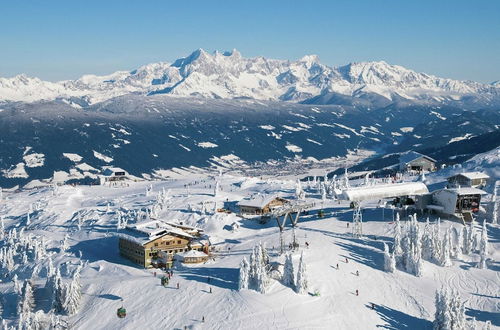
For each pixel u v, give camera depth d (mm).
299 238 141750
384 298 114875
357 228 143625
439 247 128250
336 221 155500
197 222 166375
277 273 118750
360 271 123812
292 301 110625
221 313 107812
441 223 145375
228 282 118750
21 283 135000
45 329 111875
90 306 117250
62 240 172375
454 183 170750
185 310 110250
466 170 192000
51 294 124250
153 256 137375
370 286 118500
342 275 121375
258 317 105938
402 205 156250
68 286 116250
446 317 101875
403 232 136625
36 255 157875
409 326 106688
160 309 111688
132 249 143125
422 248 130000
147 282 122812
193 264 133125
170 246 139000
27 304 118500
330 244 136250
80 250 159500
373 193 153500
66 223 197500
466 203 145625
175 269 131875
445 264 126188
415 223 128750
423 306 112438
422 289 118312
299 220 160750
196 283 119375
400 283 120188
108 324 109938
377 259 129875
